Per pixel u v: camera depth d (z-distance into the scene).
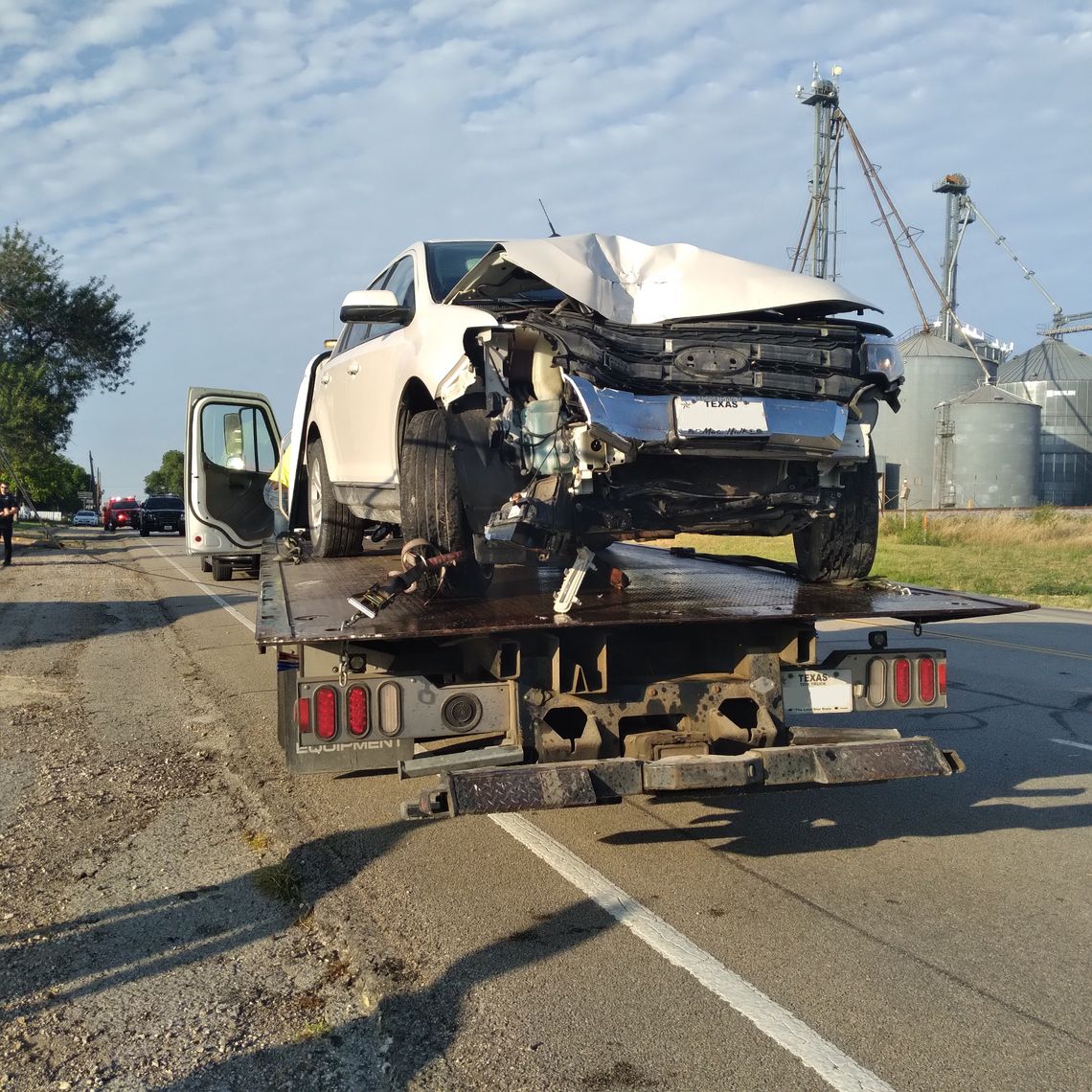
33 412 51.03
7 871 4.64
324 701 4.10
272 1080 2.96
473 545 5.04
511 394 4.89
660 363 4.70
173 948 3.84
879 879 4.48
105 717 7.84
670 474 4.87
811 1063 3.00
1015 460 55.16
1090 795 5.71
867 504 5.61
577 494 4.71
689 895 4.30
